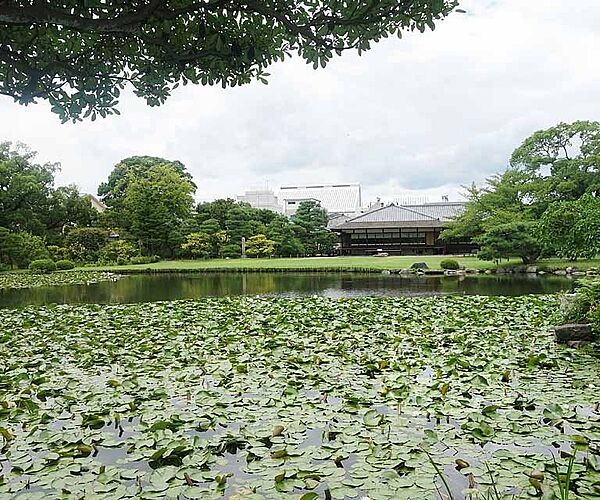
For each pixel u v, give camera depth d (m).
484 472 2.50
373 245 37.72
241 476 2.52
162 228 33.84
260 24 3.60
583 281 5.86
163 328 7.13
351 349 5.52
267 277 20.64
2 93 3.65
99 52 3.82
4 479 2.53
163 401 3.78
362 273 21.81
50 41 3.82
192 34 3.64
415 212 37.50
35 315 8.74
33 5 2.78
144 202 33.78
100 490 2.39
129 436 3.11
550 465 2.54
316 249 38.97
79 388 4.21
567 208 6.54
